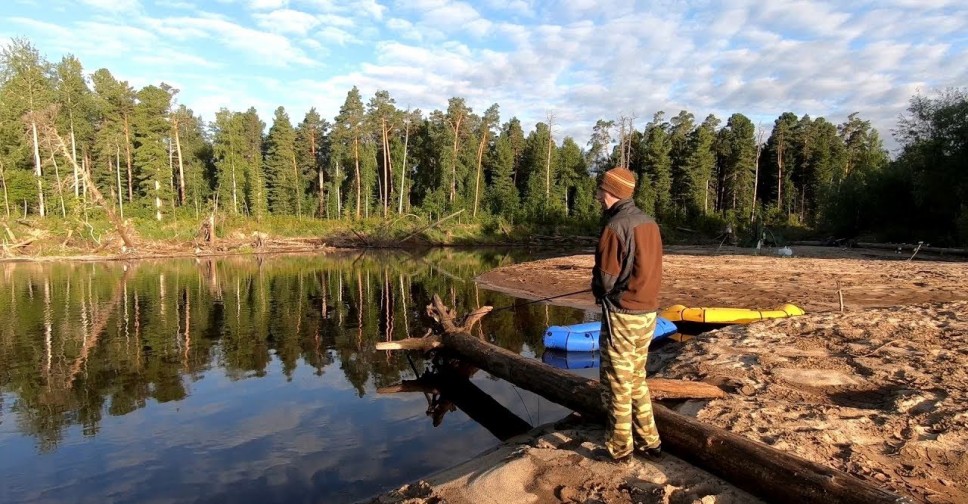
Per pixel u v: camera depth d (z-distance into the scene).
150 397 7.54
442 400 7.36
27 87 40.50
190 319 13.30
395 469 5.25
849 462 3.90
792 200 61.72
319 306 15.31
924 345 7.19
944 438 4.21
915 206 30.66
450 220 49.59
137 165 44.69
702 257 24.27
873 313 9.53
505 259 33.91
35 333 11.64
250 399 7.43
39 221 34.91
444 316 9.71
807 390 5.71
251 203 52.28
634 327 3.84
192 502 4.67
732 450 3.78
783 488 3.41
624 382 3.93
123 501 4.74
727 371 6.45
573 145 62.06
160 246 36.62
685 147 61.34
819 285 14.55
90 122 49.97
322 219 53.72
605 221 3.86
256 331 11.91
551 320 12.80
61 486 5.02
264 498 4.74
